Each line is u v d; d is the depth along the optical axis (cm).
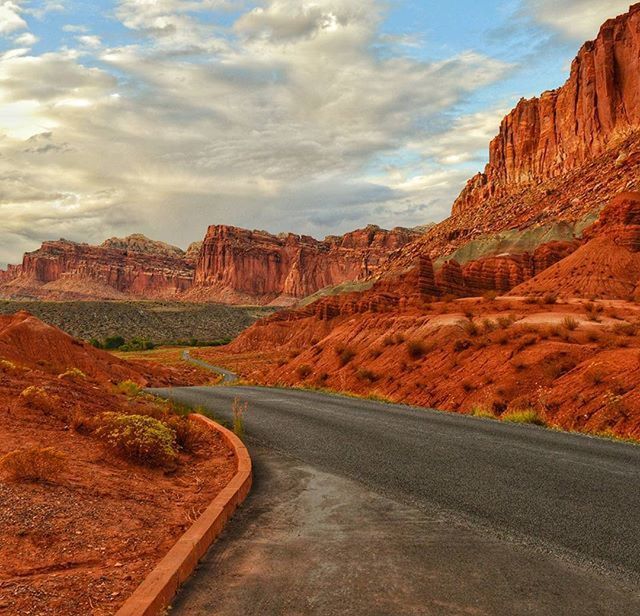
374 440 1098
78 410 965
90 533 487
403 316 4319
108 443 796
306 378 3966
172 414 1412
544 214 13600
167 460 816
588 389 1783
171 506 607
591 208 11938
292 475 805
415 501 653
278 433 1214
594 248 6091
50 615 345
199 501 637
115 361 4741
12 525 473
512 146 19638
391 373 2978
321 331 11206
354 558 470
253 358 11306
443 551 487
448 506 629
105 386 1959
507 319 3191
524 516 588
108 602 369
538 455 922
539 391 1914
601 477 761
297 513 612
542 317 3403
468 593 399
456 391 2330
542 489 699
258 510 625
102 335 18862
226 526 566
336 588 408
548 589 407
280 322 14325
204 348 15662
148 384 4453
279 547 499
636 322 2886
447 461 880
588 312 3544
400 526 560
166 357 12725
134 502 596
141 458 786
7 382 1184
